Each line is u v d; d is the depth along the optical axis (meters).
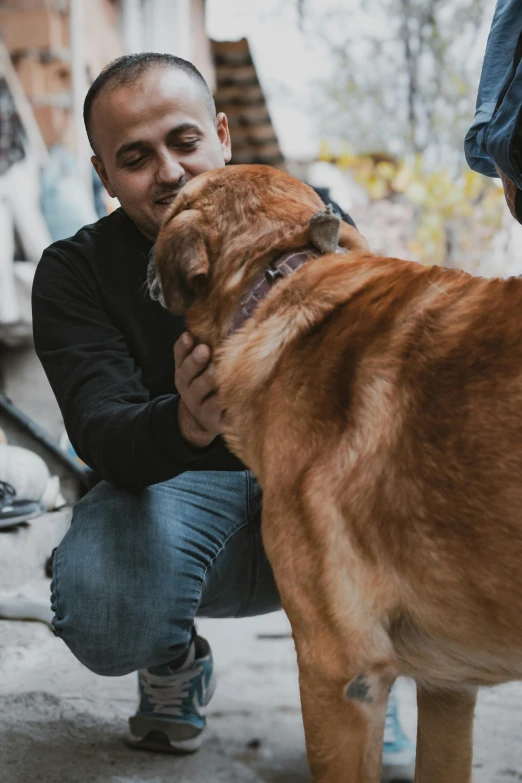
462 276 1.81
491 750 2.62
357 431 1.75
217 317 2.00
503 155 2.20
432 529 1.67
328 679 1.76
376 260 1.92
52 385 2.34
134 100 2.25
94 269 2.43
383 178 10.64
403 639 1.79
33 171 6.20
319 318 1.86
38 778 2.34
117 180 2.34
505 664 1.72
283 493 1.81
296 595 1.79
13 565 3.55
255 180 2.09
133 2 8.91
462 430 1.65
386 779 2.46
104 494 2.37
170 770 2.46
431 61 10.61
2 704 2.75
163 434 2.01
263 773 2.47
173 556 2.29
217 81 10.47
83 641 2.26
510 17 2.26
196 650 2.65
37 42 6.75
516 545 1.59
